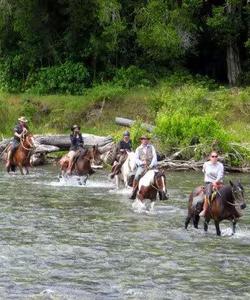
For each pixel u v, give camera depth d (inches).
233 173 1336.1
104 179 1240.8
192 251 628.7
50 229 727.1
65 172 1167.6
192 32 1910.7
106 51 1955.0
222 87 1768.0
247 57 2000.5
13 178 1229.7
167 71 1974.7
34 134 1681.8
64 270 554.9
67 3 1948.8
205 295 490.0
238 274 547.2
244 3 1958.7
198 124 1392.7
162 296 486.3
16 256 600.7
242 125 1647.4
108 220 786.2
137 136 1424.7
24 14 1946.4
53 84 1920.5
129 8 1952.5
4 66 2016.5
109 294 489.7
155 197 869.8
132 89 1884.8
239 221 797.2
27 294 486.9
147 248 639.1
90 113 1790.1
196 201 722.2
